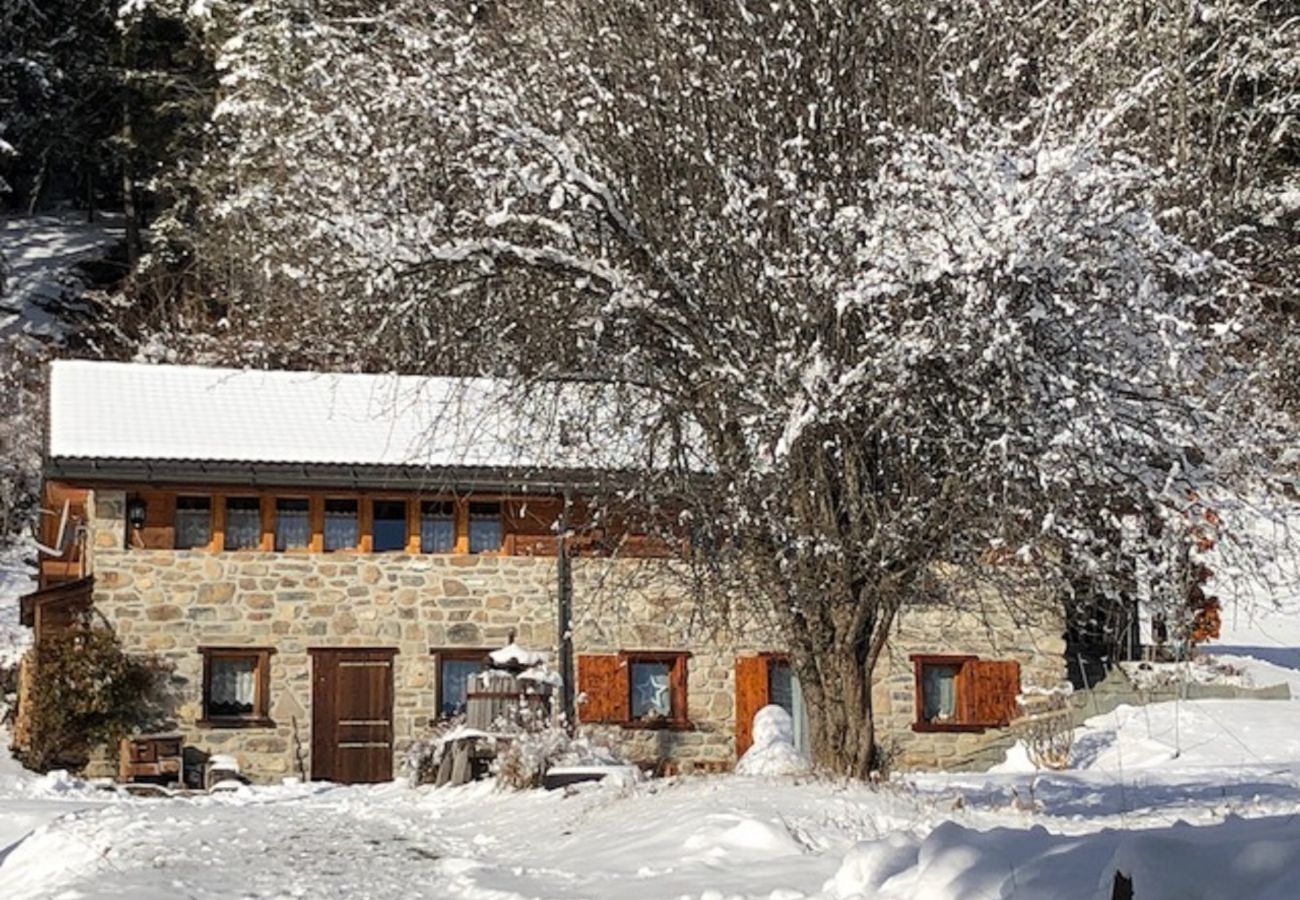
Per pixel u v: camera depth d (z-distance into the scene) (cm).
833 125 1390
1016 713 2598
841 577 1362
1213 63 1922
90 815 1767
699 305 1334
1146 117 1631
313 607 2520
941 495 1298
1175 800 1623
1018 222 1236
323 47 1469
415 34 1419
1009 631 2591
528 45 1466
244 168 1894
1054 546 1327
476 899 1071
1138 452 1327
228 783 2334
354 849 1405
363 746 2508
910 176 1298
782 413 1288
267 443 2497
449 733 2145
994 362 1243
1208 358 1395
